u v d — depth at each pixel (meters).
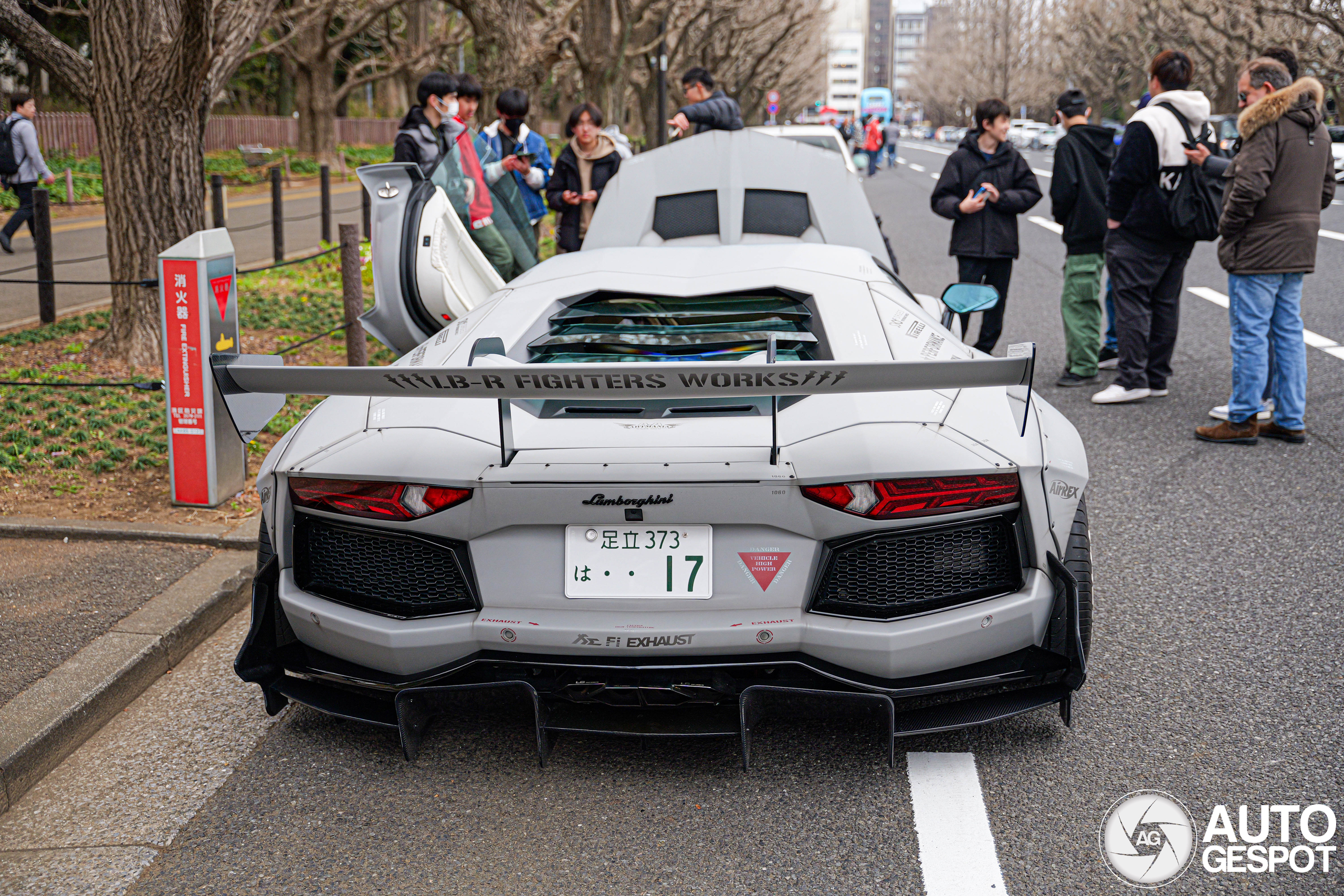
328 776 2.67
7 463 4.93
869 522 2.36
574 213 7.90
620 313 3.16
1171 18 41.38
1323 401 6.18
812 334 2.98
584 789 2.58
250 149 30.61
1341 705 2.90
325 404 2.98
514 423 2.63
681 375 2.07
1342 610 3.51
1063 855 2.29
